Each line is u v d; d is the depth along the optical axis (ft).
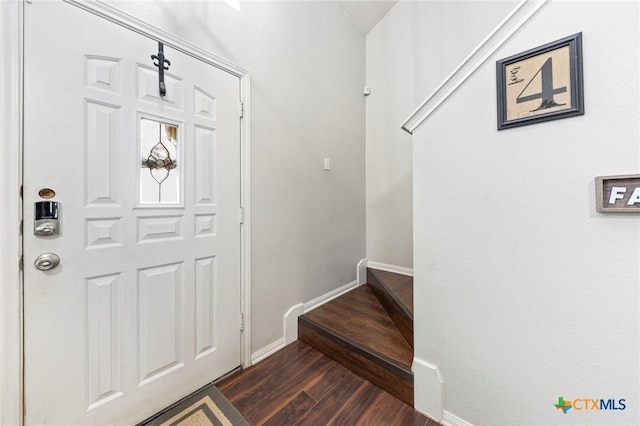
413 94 8.34
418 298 4.38
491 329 3.64
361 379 5.21
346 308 7.27
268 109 6.10
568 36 2.96
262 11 5.97
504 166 3.45
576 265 3.01
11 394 3.20
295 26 6.80
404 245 8.66
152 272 4.35
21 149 3.24
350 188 8.86
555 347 3.18
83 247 3.69
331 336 5.86
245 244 5.62
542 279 3.24
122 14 3.96
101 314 3.86
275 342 6.26
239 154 5.53
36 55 3.32
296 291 6.85
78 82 3.63
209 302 5.07
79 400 3.68
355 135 9.09
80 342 3.69
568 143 3.00
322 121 7.70
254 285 5.82
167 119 4.45
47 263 3.39
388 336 5.71
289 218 6.66
